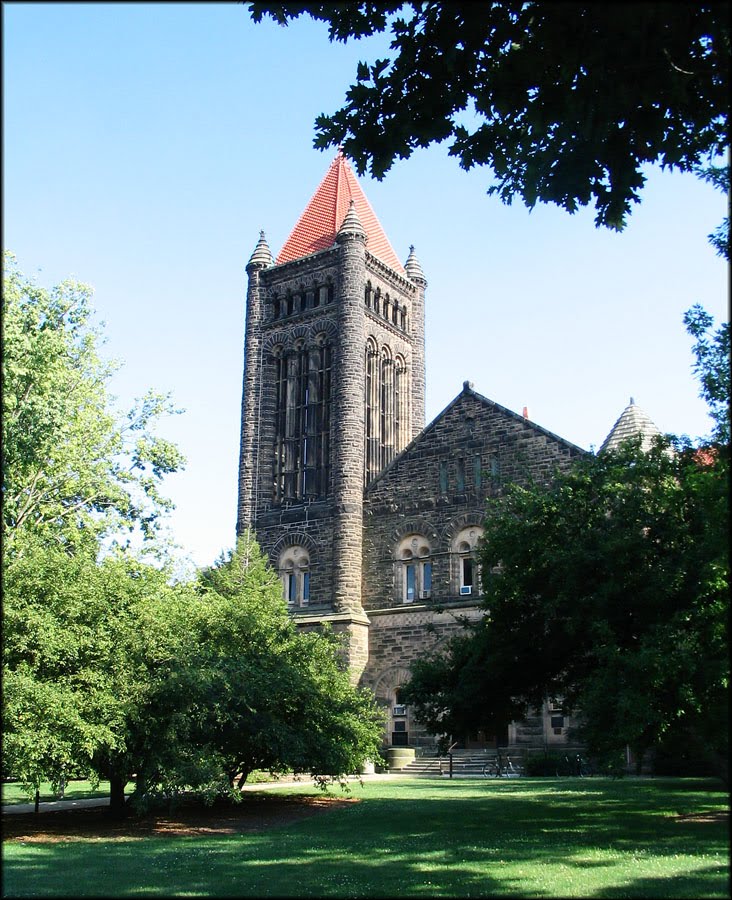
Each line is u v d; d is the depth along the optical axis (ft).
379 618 171.22
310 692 95.30
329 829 76.54
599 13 41.57
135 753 82.07
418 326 218.59
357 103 53.98
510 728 153.58
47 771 72.84
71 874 53.93
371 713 107.96
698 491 68.85
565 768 142.92
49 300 122.42
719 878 48.98
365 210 222.07
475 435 169.17
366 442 195.42
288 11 51.29
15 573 76.64
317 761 95.96
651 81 46.26
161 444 139.33
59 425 107.24
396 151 55.01
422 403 214.07
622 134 51.29
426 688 95.09
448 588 164.76
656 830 70.28
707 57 46.93
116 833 77.00
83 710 73.87
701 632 69.77
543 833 69.97
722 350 68.18
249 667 90.43
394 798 105.19
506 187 55.88
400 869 55.06
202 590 144.05
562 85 48.85
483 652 88.33
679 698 67.00
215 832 77.15
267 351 203.82
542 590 85.05
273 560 186.19
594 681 72.18
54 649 73.87
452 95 53.47
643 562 78.18
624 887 47.32
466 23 50.47
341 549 174.81
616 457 87.45
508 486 96.94
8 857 61.46
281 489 193.16
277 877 52.60
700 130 52.01
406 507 174.19
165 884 50.24
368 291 203.62
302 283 202.90
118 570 85.92
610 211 53.26
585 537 81.00
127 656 81.35
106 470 132.87
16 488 117.60
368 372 200.54
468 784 126.82
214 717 84.94
